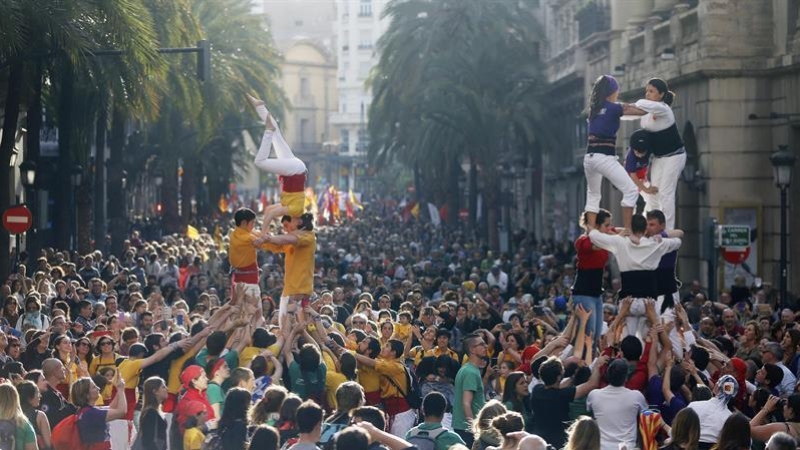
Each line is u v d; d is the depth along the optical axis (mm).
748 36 38625
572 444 11695
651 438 13617
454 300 28188
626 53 50594
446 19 57844
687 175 40344
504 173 75688
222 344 15938
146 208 104938
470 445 16938
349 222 98250
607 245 16406
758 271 38625
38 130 38906
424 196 98312
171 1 38594
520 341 21188
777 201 38156
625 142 50625
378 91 69812
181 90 45375
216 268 43906
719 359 17625
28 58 32031
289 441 12867
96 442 14820
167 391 15922
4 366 17938
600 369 15094
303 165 18250
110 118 48719
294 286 17922
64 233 42562
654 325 15531
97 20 30828
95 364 18922
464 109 60250
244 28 66875
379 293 32688
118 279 33219
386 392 17984
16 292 29344
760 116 38688
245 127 71562
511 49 58250
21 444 14086
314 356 16297
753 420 14906
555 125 68438
